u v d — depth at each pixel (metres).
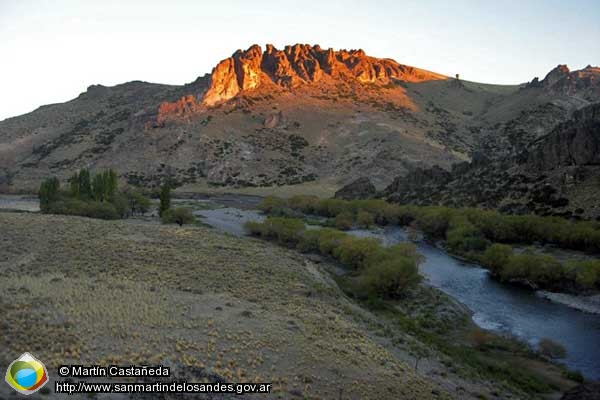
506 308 48.75
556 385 30.95
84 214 80.81
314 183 175.38
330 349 27.23
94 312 27.09
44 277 33.88
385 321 39.22
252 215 112.88
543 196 90.44
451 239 78.44
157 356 22.28
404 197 125.38
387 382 24.67
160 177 180.12
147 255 44.00
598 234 67.75
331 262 64.44
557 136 101.88
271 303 34.28
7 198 134.00
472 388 27.38
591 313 47.19
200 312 30.09
